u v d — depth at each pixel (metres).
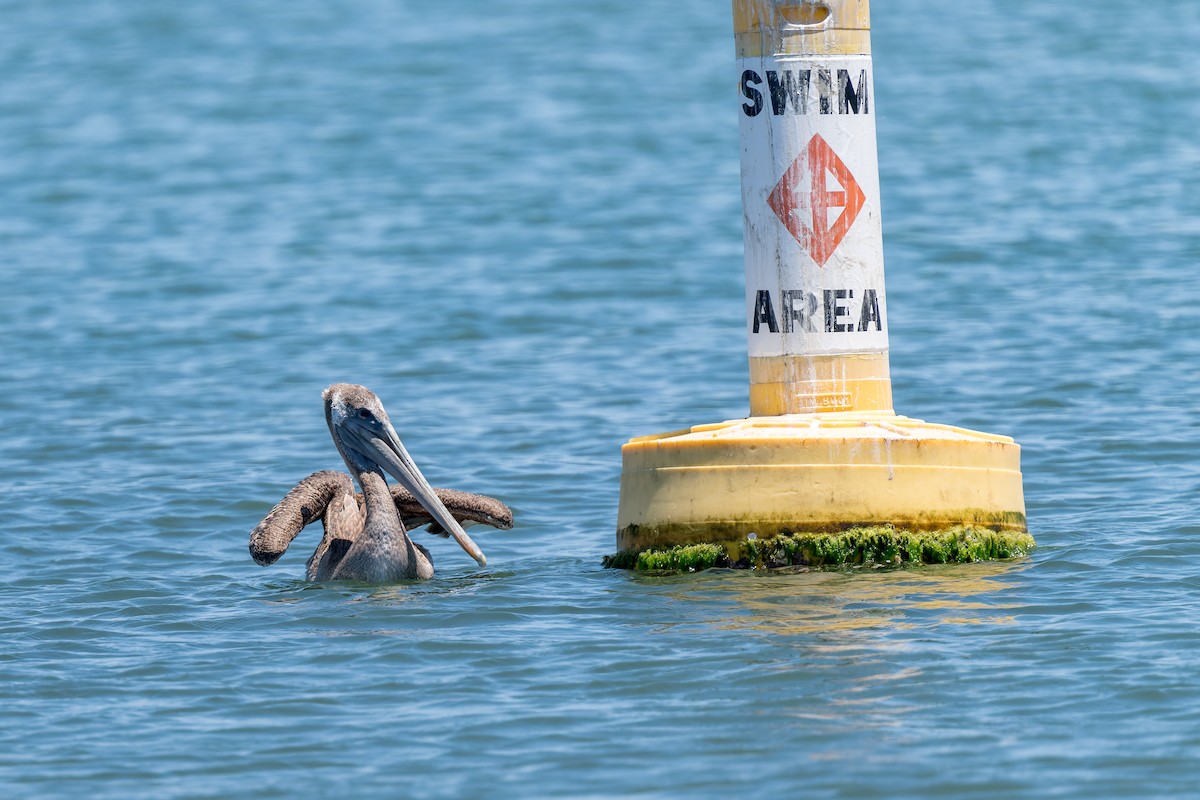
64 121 103.50
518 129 95.25
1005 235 62.56
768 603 22.05
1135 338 45.22
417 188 80.12
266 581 25.59
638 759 16.22
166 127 100.19
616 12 138.38
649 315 52.97
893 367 43.41
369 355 47.81
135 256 66.50
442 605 22.91
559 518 30.25
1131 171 74.31
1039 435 35.19
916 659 19.05
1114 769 15.58
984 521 24.47
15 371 46.31
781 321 25.20
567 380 43.75
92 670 19.89
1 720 17.98
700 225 68.88
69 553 27.59
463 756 16.48
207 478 33.47
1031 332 46.88
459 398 41.84
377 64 119.31
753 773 15.73
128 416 40.31
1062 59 107.69
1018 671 18.52
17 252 68.31
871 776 15.58
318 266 63.22
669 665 19.23
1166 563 23.86
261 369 46.09
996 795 15.09
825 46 25.00
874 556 23.98
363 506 26.86
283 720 17.78
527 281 58.88
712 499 24.33
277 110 104.38
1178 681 17.95
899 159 80.69
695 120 96.00
